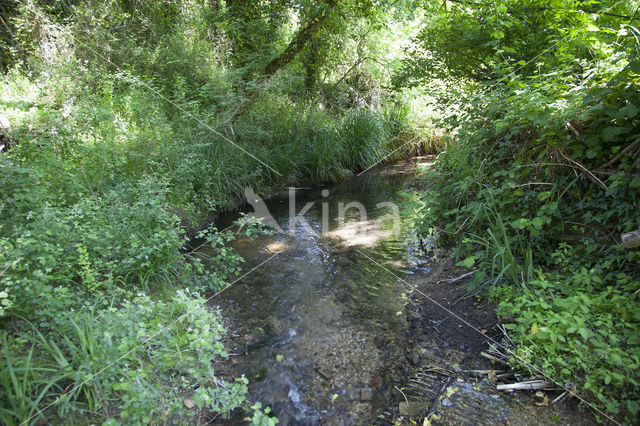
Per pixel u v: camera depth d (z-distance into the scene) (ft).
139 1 25.02
